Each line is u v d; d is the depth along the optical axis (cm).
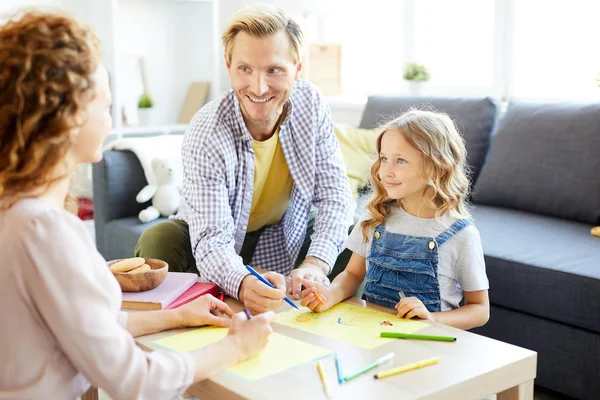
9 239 99
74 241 101
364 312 152
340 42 431
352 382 114
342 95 430
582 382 207
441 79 380
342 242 199
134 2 415
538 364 218
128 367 103
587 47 318
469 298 169
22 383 100
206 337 135
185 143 193
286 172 208
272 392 111
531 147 276
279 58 180
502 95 350
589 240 236
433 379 115
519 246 231
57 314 98
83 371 102
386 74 411
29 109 97
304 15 403
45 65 97
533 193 272
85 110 101
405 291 170
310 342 133
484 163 297
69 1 384
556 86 331
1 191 102
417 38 389
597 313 200
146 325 137
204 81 432
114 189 302
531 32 338
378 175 177
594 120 261
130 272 157
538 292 214
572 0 321
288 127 202
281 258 225
